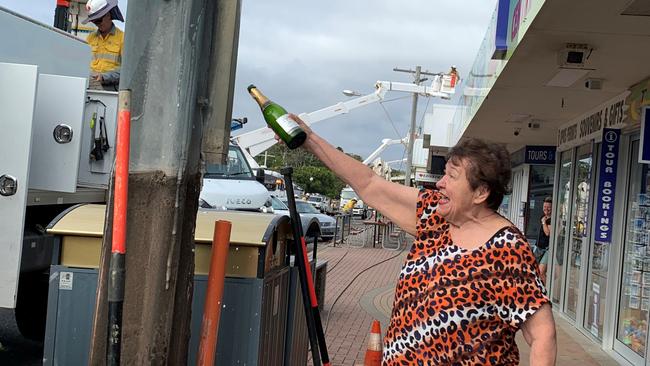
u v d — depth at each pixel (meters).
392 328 2.50
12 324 6.80
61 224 3.26
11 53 5.01
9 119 3.90
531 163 16.70
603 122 8.70
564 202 11.09
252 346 3.27
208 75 2.84
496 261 2.33
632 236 7.71
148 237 2.66
